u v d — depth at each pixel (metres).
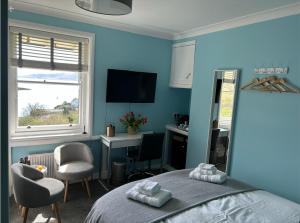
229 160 3.12
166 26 3.58
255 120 2.80
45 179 2.64
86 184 3.13
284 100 2.51
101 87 3.63
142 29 3.77
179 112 4.46
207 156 3.43
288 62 2.47
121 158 3.93
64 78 3.43
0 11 0.45
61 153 3.10
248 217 1.66
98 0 1.84
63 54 3.31
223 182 2.26
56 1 2.74
